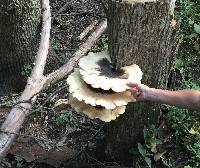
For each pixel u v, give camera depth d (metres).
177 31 1.34
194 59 1.90
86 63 1.24
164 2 1.18
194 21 2.03
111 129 1.49
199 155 1.53
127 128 1.47
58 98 1.82
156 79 1.36
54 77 1.66
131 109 1.41
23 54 1.83
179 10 2.05
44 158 1.63
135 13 1.18
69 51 2.04
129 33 1.21
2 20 1.71
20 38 1.78
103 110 1.20
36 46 1.87
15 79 1.89
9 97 1.86
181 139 1.58
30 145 1.66
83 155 1.63
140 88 1.19
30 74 1.72
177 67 1.77
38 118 1.77
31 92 1.58
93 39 1.84
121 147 1.54
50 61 1.94
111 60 1.27
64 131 1.73
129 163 1.56
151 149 1.50
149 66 1.31
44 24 1.80
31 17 1.77
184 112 1.59
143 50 1.25
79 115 1.77
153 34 1.23
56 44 2.04
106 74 1.21
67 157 1.63
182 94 1.20
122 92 1.19
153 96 1.21
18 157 1.63
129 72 1.23
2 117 1.74
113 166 1.55
